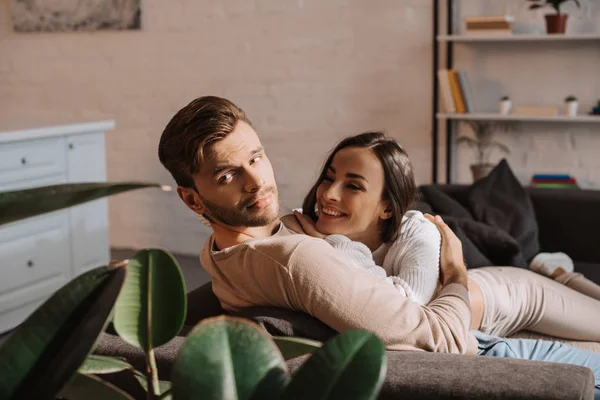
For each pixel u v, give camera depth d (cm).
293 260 130
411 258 153
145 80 490
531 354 163
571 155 409
